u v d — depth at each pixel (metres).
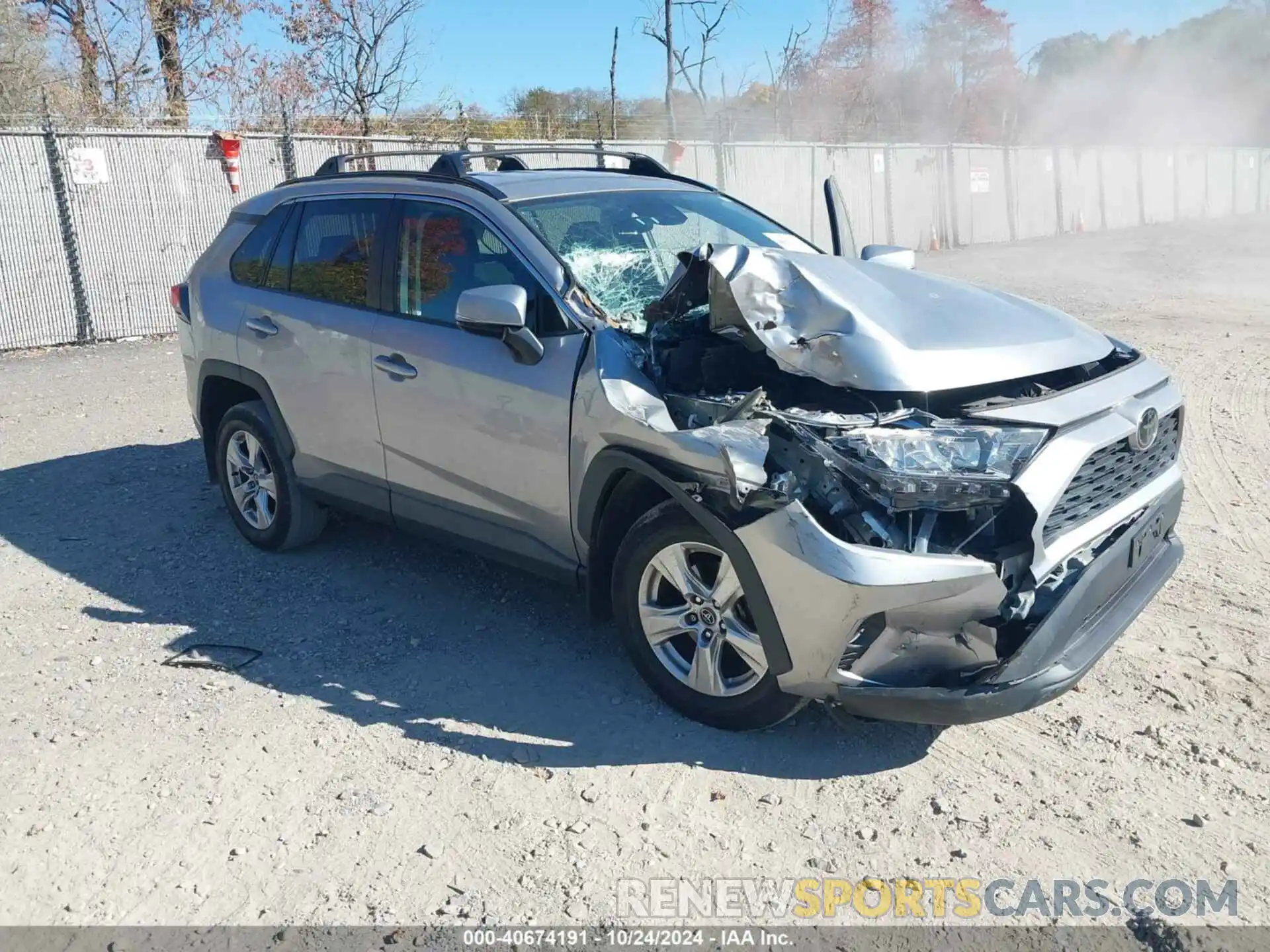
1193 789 3.35
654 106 26.44
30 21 19.38
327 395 4.88
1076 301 14.51
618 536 3.96
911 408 3.39
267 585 5.11
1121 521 3.61
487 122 20.14
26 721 3.89
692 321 4.10
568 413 3.87
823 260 4.01
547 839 3.19
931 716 3.22
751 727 3.64
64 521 6.06
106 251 12.34
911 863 3.06
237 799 3.40
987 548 3.25
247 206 5.63
